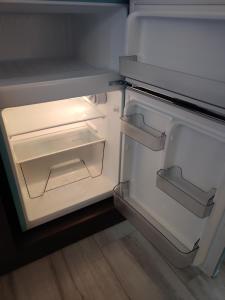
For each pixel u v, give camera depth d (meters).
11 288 0.91
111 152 1.14
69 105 1.22
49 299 0.87
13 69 0.95
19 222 0.95
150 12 0.66
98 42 0.98
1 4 0.64
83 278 0.95
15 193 0.87
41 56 1.20
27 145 1.17
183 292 0.90
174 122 0.71
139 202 1.07
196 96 0.58
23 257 0.96
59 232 1.00
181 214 0.86
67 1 0.68
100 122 1.17
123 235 1.13
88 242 1.10
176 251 0.79
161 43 0.70
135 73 0.75
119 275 0.96
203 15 0.52
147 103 0.78
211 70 0.58
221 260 0.77
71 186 1.21
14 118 1.07
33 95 0.74
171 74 0.63
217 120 0.58
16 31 1.09
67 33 1.21
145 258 1.03
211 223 0.69
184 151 0.76
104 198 1.16
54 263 1.00
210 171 0.69
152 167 0.93
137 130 0.83
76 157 1.28
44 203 1.09
